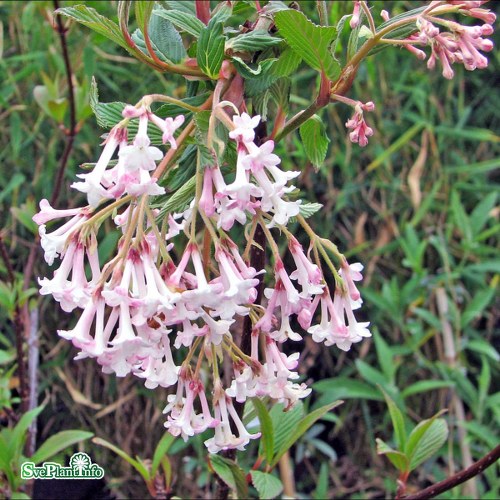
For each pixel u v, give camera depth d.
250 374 0.20
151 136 0.19
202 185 0.18
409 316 0.49
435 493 0.26
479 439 0.46
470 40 0.19
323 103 0.21
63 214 0.18
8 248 0.48
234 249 0.18
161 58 0.21
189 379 0.20
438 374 0.47
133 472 0.47
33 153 0.48
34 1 0.38
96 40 0.40
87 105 0.37
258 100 0.22
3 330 0.46
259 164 0.17
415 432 0.26
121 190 0.16
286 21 0.19
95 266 0.18
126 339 0.16
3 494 0.31
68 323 0.47
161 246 0.18
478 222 0.49
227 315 0.17
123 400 0.46
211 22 0.19
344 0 0.34
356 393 0.43
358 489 0.47
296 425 0.27
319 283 0.20
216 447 0.20
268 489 0.25
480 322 0.51
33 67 0.46
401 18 0.21
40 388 0.46
